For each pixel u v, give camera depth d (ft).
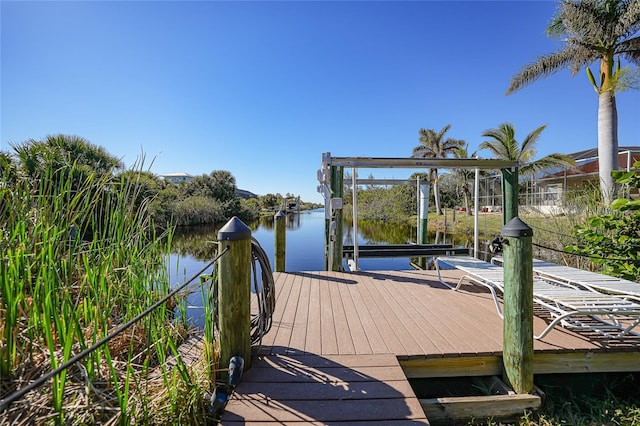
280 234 14.17
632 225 11.49
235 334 5.28
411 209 62.95
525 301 5.46
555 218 19.21
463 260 11.71
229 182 81.00
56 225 5.74
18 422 3.54
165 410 4.32
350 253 16.87
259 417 4.32
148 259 7.00
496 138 51.11
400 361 6.02
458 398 5.44
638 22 22.57
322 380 5.16
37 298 4.61
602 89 23.82
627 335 6.77
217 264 5.65
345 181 21.02
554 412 5.71
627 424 5.50
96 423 3.87
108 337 3.04
